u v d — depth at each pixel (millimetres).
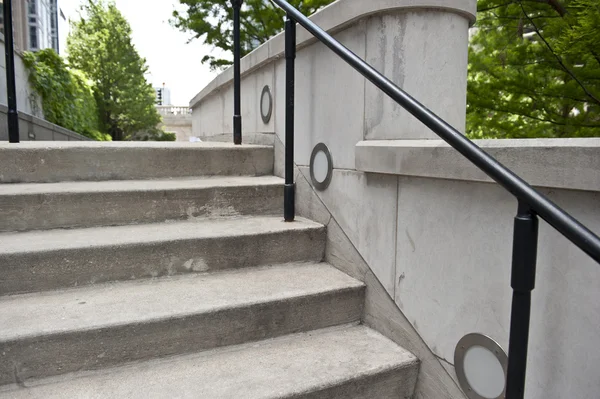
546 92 4797
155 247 1833
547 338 1105
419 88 1676
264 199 2424
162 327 1505
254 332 1664
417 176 1528
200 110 5270
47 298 1632
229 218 2340
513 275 924
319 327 1800
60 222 2002
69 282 1708
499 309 1244
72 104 9531
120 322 1447
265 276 1945
